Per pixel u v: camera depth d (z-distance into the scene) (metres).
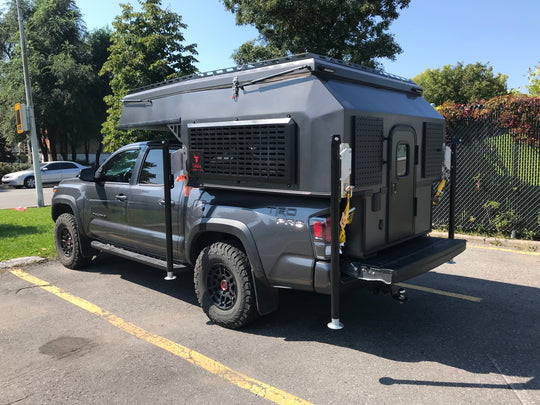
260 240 3.70
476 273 5.84
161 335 3.97
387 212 3.80
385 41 18.73
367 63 19.23
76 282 5.59
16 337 3.93
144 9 15.02
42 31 29.97
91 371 3.32
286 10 17.52
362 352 3.61
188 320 4.33
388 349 3.66
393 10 18.56
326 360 3.47
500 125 7.69
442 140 4.63
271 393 3.00
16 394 3.02
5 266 6.20
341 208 3.37
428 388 3.04
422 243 4.31
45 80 29.39
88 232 5.83
